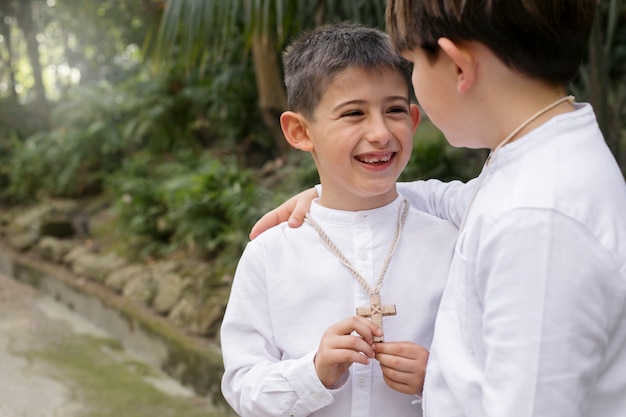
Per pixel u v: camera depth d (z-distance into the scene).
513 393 0.68
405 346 0.94
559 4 0.72
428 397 0.84
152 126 6.91
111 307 4.02
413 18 0.79
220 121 6.53
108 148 6.85
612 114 4.03
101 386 3.22
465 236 0.79
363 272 1.05
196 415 2.88
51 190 6.97
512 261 0.70
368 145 0.98
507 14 0.72
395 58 0.99
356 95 0.97
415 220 1.09
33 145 7.34
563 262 0.68
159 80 6.83
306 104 1.03
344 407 1.02
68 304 4.66
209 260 4.38
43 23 9.24
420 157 4.03
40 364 3.52
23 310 4.61
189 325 3.43
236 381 1.05
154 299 3.88
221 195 4.36
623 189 0.75
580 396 0.68
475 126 0.80
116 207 5.37
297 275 1.05
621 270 0.69
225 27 2.95
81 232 5.89
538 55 0.73
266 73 5.16
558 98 0.78
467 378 0.77
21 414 2.91
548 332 0.67
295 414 0.97
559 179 0.72
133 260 4.81
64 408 2.96
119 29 8.09
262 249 1.08
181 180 4.80
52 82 12.44
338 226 1.07
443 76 0.79
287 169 5.02
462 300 0.78
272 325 1.06
